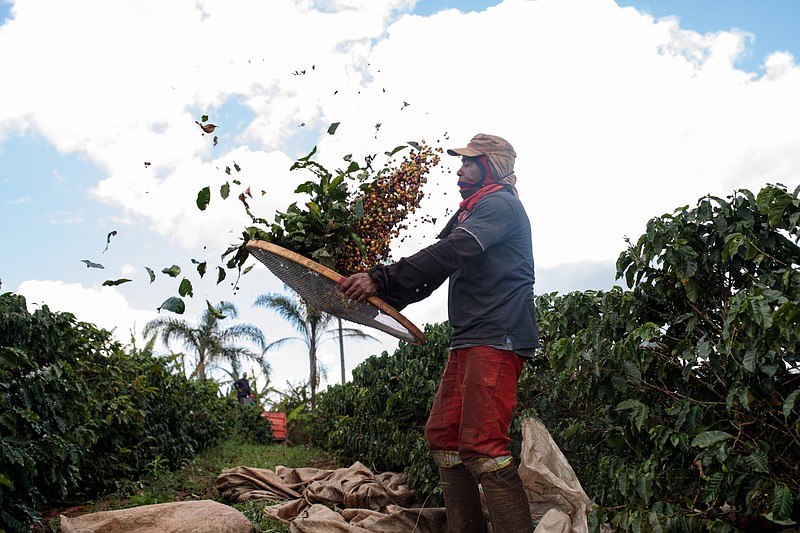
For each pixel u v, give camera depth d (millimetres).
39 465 4836
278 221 3334
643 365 2953
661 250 3035
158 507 4230
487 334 3037
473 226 3018
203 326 26062
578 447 3941
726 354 2643
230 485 6336
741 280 3025
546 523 2992
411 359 6277
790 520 2275
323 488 5359
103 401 6363
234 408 16062
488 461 2949
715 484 2475
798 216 2664
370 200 3279
